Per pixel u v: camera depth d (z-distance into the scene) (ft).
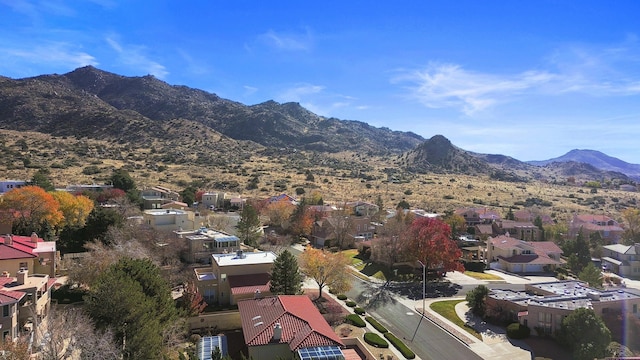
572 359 145.28
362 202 428.56
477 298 188.85
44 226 227.81
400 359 142.61
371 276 247.91
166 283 148.05
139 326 112.78
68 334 110.52
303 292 188.03
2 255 153.99
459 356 147.54
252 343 121.80
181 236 226.99
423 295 199.82
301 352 116.37
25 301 129.80
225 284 180.65
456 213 394.73
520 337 161.68
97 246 185.47
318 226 340.39
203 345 137.59
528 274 268.21
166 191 399.24
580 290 194.08
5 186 338.95
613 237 348.38
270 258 194.80
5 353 94.07
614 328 158.61
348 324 172.35
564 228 365.61
